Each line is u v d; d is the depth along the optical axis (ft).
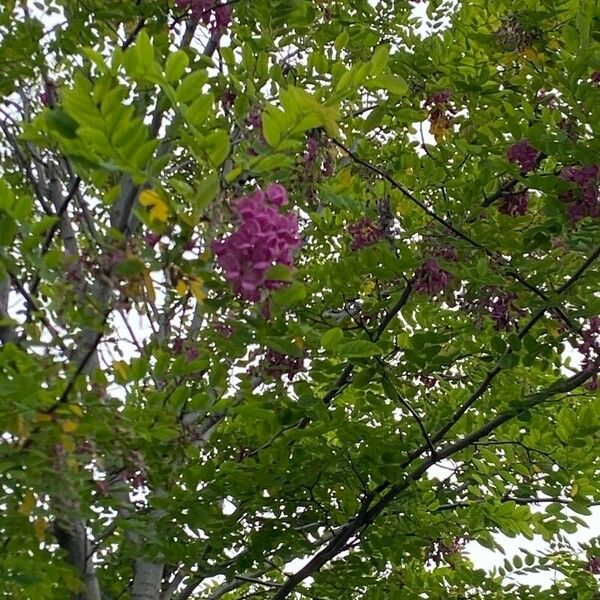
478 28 17.51
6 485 9.40
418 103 17.40
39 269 7.83
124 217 10.04
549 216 12.67
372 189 15.21
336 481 14.64
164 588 16.93
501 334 15.79
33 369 8.32
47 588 10.41
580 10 13.52
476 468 17.35
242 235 7.41
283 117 7.64
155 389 11.47
